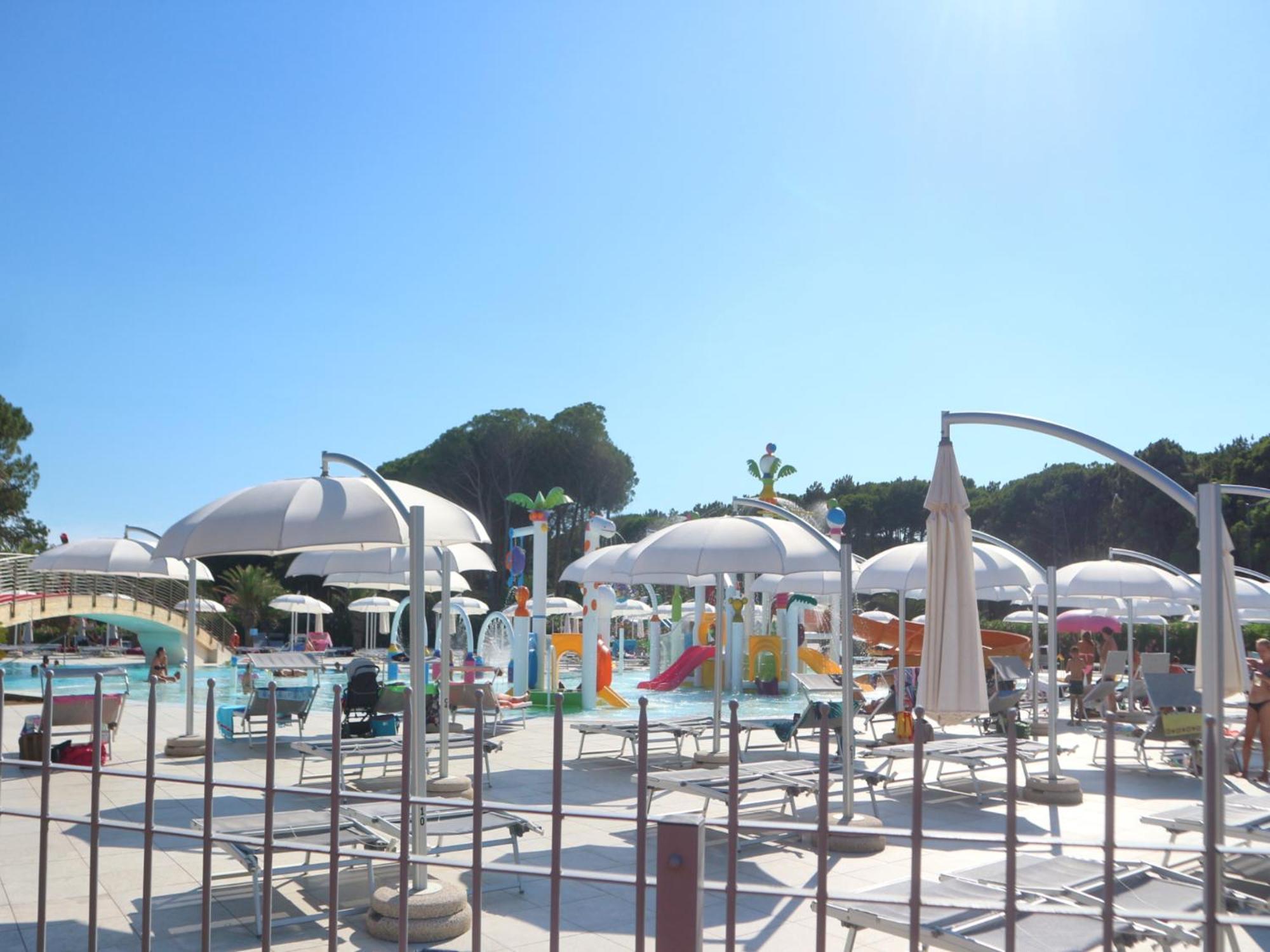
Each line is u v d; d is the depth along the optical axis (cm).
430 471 4956
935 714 665
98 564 1317
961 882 504
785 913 593
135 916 589
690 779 786
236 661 3216
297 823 604
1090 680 2084
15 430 4469
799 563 934
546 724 1630
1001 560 1070
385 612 3803
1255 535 3988
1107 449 605
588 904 612
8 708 1891
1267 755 1130
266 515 612
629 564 1167
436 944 537
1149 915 382
